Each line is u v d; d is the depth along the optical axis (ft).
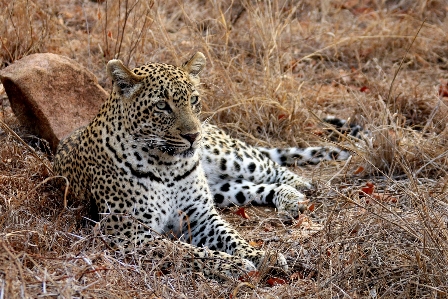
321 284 26.91
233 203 37.40
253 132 43.52
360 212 32.17
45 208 32.17
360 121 44.91
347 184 37.50
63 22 54.19
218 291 27.37
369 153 38.81
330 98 47.96
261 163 38.63
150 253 28.25
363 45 55.67
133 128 30.19
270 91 44.65
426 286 25.72
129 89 30.19
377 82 49.03
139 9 49.85
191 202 32.12
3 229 28.58
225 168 37.65
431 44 56.24
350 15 61.21
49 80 39.01
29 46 47.26
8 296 22.74
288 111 43.70
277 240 32.40
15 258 23.34
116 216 30.66
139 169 30.58
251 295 26.78
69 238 28.84
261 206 37.19
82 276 24.79
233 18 54.24
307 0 60.80
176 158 31.01
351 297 26.02
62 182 33.91
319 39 55.57
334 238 30.35
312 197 37.06
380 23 57.72
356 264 27.78
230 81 44.06
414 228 28.81
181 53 47.83
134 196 30.68
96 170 31.30
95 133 31.42
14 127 40.52
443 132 41.16
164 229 32.55
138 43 47.37
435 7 62.08
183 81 30.55
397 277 27.27
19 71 38.58
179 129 30.07
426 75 52.26
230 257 29.43
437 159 38.68
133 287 25.93
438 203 32.24
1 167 35.29
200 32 48.44
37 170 35.01
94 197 31.60
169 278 27.55
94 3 59.06
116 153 30.55
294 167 41.19
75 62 40.22
